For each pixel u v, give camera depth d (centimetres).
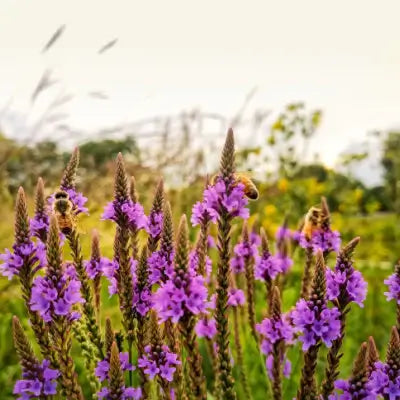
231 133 28
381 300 56
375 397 26
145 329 28
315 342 26
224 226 28
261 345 33
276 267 34
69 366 27
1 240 43
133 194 30
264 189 79
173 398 29
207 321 33
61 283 26
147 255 29
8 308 44
